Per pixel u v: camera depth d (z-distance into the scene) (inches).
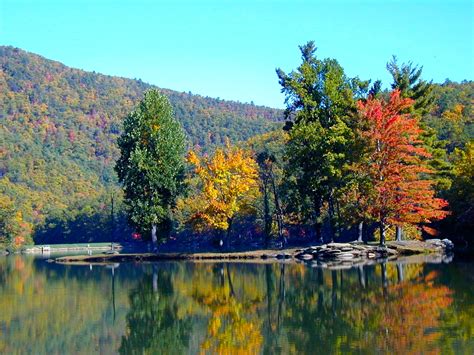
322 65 2600.9
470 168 2519.7
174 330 1110.4
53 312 1312.7
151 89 2723.9
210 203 2780.5
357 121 2290.8
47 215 7352.4
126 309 1336.1
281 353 895.1
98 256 2775.6
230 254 2615.7
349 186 2347.4
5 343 1034.7
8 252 5684.1
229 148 2972.4
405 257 2244.1
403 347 874.8
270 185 3646.7
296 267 2062.0
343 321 1087.6
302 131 2479.1
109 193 7155.5
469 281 1465.3
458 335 928.3
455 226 2630.4
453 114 4448.8
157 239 2770.7
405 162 2395.4
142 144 2650.1
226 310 1286.9
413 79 2657.5
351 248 2310.5
